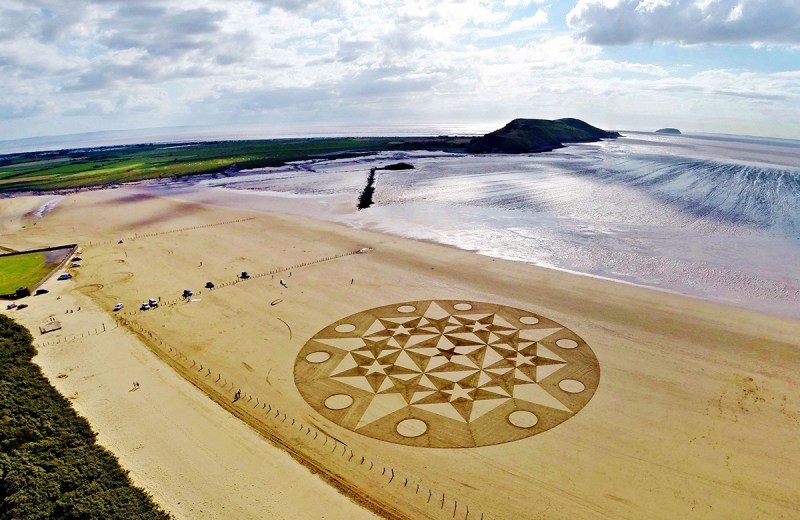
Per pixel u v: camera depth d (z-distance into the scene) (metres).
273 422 42.06
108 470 35.31
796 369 47.38
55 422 40.31
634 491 33.53
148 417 42.44
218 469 36.22
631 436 38.94
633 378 46.78
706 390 44.53
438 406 43.81
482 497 33.47
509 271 75.56
